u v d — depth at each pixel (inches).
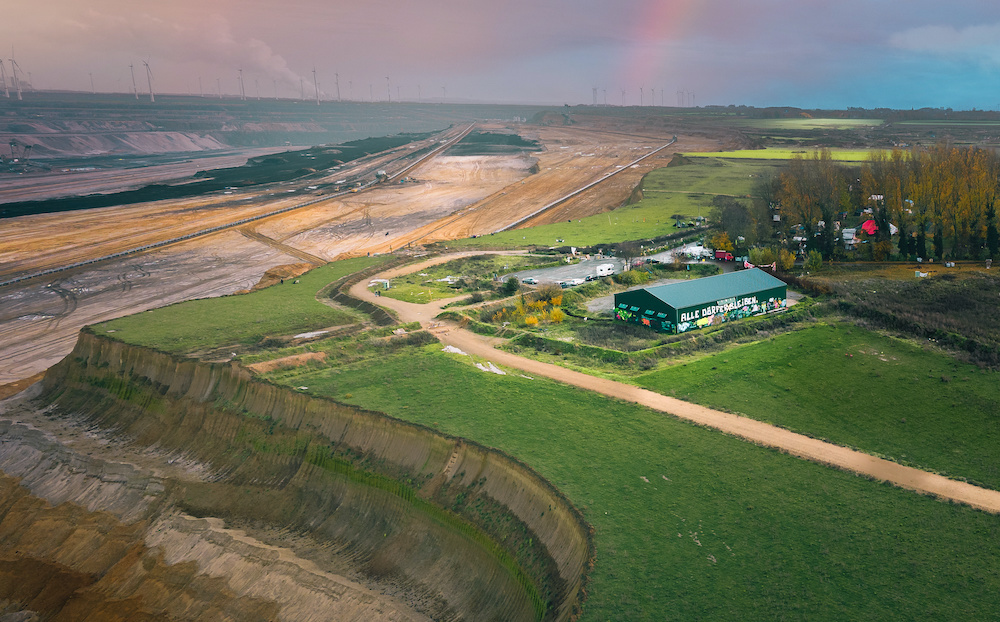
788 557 1840.6
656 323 3629.4
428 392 2847.0
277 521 2469.2
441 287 4596.5
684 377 2965.1
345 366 3198.8
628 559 1830.7
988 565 1790.1
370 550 2290.8
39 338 4323.3
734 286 3779.5
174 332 3641.7
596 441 2417.6
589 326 3801.7
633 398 2763.3
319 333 3671.3
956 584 1732.3
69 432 3100.4
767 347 3284.9
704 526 1964.8
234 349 3373.5
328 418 2696.9
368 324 3860.7
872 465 2272.4
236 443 2790.4
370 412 2635.3
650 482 2170.3
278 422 2783.0
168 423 3006.9
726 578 1770.4
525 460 2279.8
